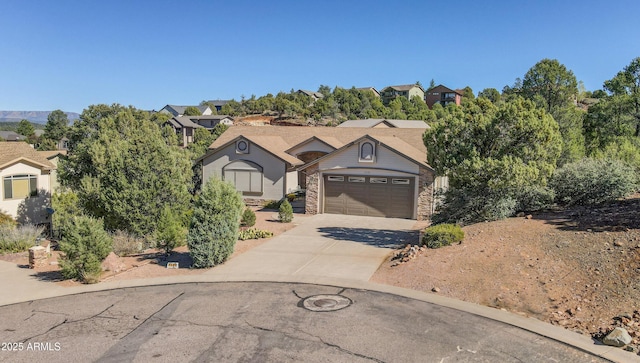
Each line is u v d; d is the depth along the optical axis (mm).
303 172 32531
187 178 24938
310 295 11609
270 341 8867
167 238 16188
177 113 115688
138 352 8508
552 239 13242
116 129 31641
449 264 12945
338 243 17734
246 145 29156
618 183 16406
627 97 42156
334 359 8086
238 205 15602
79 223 13750
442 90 109188
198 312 10516
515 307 10227
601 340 8500
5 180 27250
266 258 15492
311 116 88500
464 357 8094
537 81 41188
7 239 19578
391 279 12719
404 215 23500
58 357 8359
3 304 11398
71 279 13523
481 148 16828
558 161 24469
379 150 23625
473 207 17125
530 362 7883
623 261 10977
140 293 12062
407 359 8047
